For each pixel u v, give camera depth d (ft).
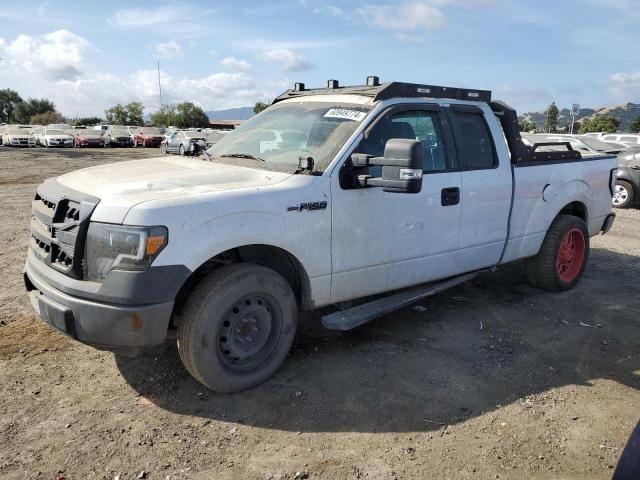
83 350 13.02
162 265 9.62
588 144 43.70
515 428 10.36
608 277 20.59
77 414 10.37
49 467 8.83
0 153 92.48
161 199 9.95
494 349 13.84
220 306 10.54
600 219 19.89
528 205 16.66
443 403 11.17
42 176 55.98
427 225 13.87
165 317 9.82
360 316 12.72
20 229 26.73
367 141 12.62
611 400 11.50
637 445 6.84
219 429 10.06
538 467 9.23
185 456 9.25
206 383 10.82
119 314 9.57
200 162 13.46
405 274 13.79
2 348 12.94
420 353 13.46
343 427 10.23
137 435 9.77
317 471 8.96
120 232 9.56
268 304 11.48
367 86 14.35
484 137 15.58
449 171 14.35
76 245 9.97
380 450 9.57
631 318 16.29
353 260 12.57
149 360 12.60
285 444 9.67
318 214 11.71
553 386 12.03
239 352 11.14
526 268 18.58
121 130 142.61
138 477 8.67
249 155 13.37
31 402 10.71
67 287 10.00
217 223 10.23
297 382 11.83
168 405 10.81
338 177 12.05
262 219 10.82
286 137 13.41
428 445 9.75
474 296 17.90
